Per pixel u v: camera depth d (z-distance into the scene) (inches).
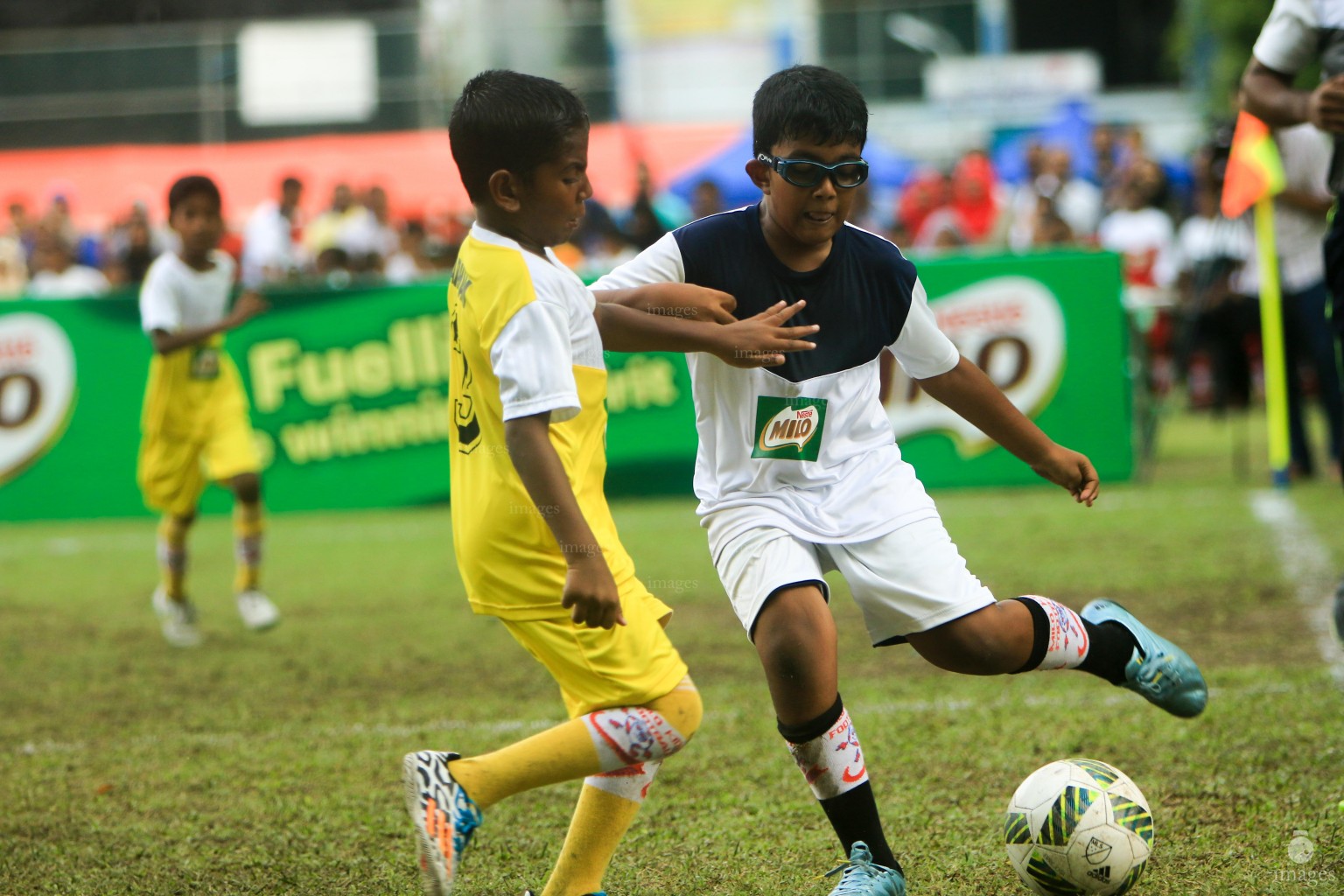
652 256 399.2
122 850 444.8
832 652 368.2
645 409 1254.3
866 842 370.9
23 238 1952.5
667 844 433.1
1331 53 490.0
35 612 888.3
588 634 341.1
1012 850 372.5
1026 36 3804.1
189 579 1011.3
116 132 2320.4
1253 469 1299.2
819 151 370.6
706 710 596.7
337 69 2305.6
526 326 331.6
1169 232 1728.6
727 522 394.0
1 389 1268.5
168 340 780.0
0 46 2736.2
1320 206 1099.9
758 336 368.2
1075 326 1210.6
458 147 350.3
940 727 550.3
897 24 2335.1
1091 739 521.0
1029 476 1230.3
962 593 380.8
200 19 2871.6
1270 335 1140.5
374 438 1268.5
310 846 444.1
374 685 675.4
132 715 630.5
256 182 2272.4
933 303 1212.5
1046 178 1777.8
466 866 422.6
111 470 1278.3
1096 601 424.5
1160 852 405.1
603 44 2333.9
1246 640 677.9
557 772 339.0
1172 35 3056.1
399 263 1674.5
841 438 399.9
